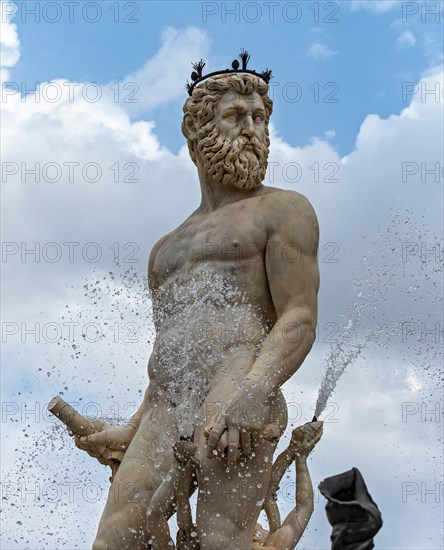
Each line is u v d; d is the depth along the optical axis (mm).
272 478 9891
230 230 10078
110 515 9680
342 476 8172
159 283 10469
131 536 9617
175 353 9953
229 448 9266
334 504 8062
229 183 10398
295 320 9773
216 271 10016
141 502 9672
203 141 10406
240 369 9711
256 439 9406
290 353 9672
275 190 10422
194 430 9609
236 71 10602
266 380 9500
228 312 9930
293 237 9961
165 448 9836
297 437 9922
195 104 10531
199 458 9445
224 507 9367
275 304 9945
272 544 9562
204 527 9352
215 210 10461
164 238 10797
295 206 10055
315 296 9969
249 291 9977
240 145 10305
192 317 9992
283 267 9914
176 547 9508
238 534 9383
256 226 10047
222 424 9312
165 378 10000
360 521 8008
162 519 9398
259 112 10469
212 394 9656
